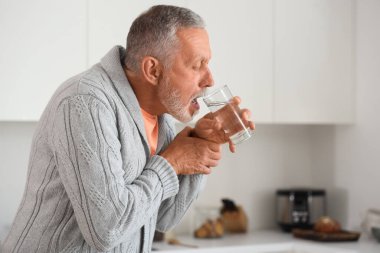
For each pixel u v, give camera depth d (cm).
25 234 157
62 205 152
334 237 311
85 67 267
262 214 359
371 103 331
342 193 350
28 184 160
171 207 182
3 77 251
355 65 340
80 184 141
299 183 371
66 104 146
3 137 286
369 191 332
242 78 308
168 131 183
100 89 150
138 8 279
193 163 162
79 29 265
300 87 325
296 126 370
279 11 319
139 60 159
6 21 251
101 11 271
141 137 161
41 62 258
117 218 140
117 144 147
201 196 341
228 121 162
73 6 264
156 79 159
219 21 301
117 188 141
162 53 156
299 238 324
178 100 159
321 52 330
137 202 144
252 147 356
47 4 258
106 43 272
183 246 296
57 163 147
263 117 315
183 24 156
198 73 159
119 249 160
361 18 337
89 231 142
